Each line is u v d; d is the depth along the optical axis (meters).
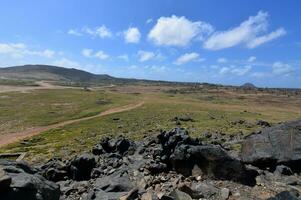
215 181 20.72
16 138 93.88
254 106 192.12
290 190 18.78
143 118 114.25
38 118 130.00
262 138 25.91
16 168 16.62
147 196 18.16
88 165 27.23
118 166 27.69
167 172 23.28
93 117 127.19
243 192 18.95
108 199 18.92
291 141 24.39
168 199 17.19
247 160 24.78
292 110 176.38
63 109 153.50
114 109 148.62
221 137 50.97
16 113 141.50
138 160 28.64
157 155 27.28
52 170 26.86
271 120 102.38
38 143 81.62
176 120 99.56
